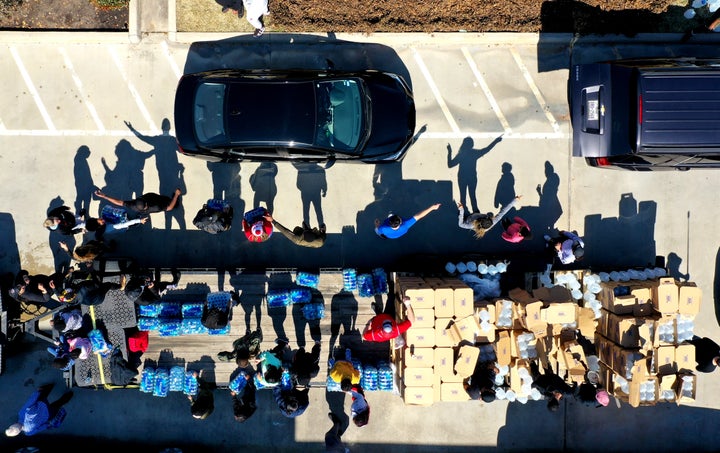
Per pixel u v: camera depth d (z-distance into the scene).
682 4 8.03
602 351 7.90
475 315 7.44
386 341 8.08
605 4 8.01
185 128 7.30
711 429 8.43
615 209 8.34
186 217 8.22
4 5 7.90
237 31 8.05
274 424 8.32
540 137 8.26
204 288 7.91
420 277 7.80
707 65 7.33
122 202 7.44
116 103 8.12
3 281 8.00
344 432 8.35
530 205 8.33
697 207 8.32
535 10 8.02
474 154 8.26
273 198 8.23
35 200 8.16
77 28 8.00
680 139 7.16
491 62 8.20
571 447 8.38
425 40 8.09
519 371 7.46
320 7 8.00
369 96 7.40
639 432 8.43
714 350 7.83
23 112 8.11
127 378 7.81
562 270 8.13
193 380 7.88
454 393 7.35
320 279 7.91
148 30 8.03
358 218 8.27
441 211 8.30
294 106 7.14
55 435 8.27
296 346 8.00
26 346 8.27
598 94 7.58
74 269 7.86
